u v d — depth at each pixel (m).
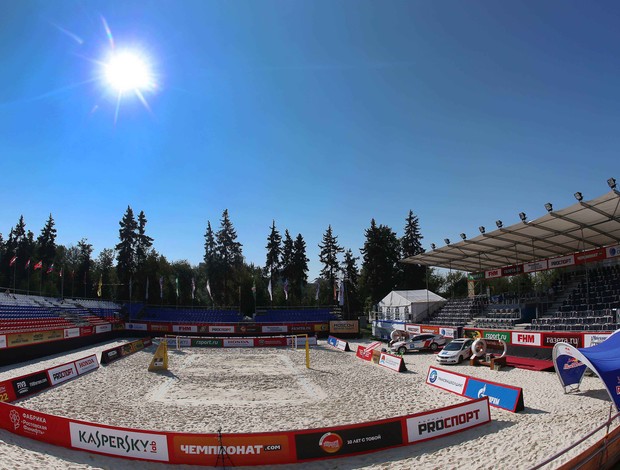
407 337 43.56
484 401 15.28
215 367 31.25
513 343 29.80
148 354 38.22
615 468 11.00
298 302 80.94
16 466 10.35
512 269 40.09
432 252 40.94
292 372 28.91
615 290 32.66
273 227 81.62
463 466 11.14
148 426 15.70
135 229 74.69
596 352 16.88
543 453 11.59
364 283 86.25
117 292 80.00
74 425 12.63
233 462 11.77
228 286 78.00
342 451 12.42
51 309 50.03
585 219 27.28
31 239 85.38
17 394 19.78
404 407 18.59
